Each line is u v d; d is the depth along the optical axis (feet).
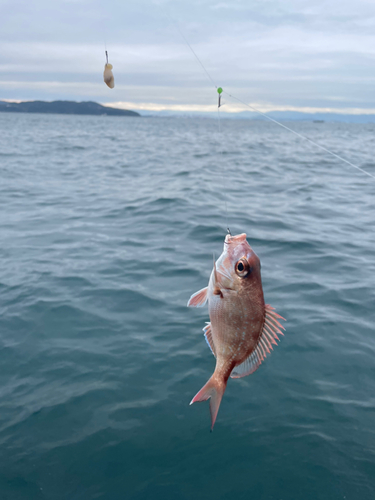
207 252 4.74
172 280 4.01
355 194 8.14
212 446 2.18
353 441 2.20
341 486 1.95
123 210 6.54
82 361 2.81
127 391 2.55
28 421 2.32
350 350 2.94
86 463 2.08
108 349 2.94
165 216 6.17
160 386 2.59
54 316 3.34
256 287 1.18
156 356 2.86
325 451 2.13
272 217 6.24
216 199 7.41
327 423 2.31
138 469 2.05
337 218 6.32
